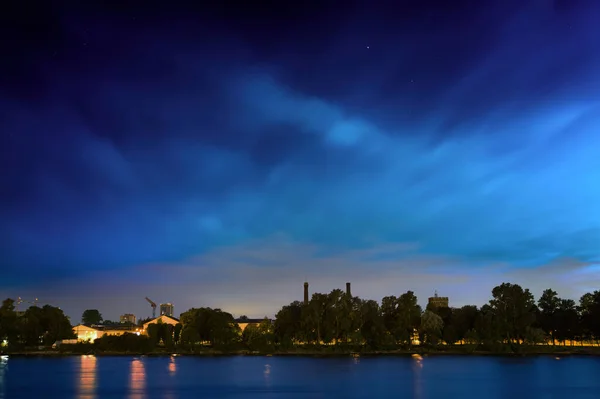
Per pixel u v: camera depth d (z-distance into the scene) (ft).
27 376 549.95
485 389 459.32
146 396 419.74
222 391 443.73
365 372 595.47
